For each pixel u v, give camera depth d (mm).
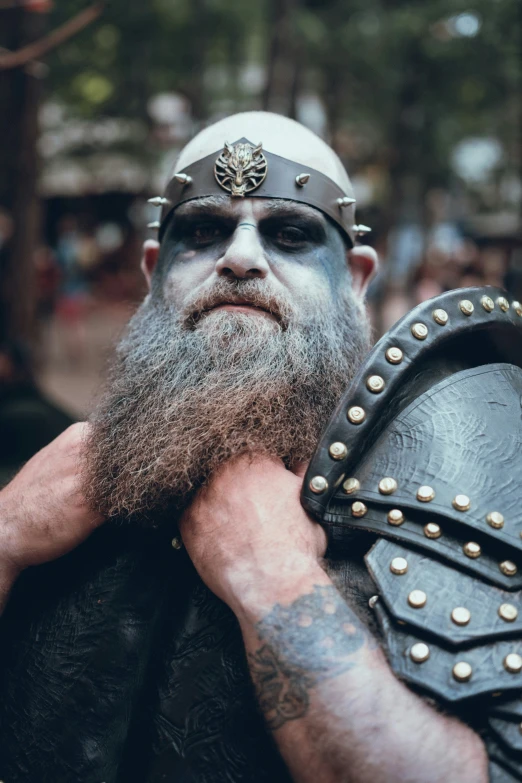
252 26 6293
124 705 999
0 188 3459
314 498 927
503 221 8305
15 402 2521
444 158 5652
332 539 960
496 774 801
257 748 911
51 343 7891
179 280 1126
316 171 1152
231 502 944
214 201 1111
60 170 7152
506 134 5586
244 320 1062
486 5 3625
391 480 921
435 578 868
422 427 951
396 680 827
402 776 784
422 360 979
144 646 1006
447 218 9539
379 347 958
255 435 1007
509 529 873
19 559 1055
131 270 10062
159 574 1025
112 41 5145
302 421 1065
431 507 890
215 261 1112
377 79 4840
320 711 813
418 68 4633
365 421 938
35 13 2803
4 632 1103
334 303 1153
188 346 1069
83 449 1066
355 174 7379
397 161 5852
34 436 2467
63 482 1057
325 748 808
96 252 10203
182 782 927
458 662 821
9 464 2416
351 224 1232
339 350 1139
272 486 956
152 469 996
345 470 937
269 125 1155
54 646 1040
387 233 6262
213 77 6625
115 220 10562
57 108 5523
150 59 5730
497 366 1025
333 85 5746
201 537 945
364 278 1283
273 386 1042
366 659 832
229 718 926
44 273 7180
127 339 1214
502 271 7012
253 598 870
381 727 797
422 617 840
